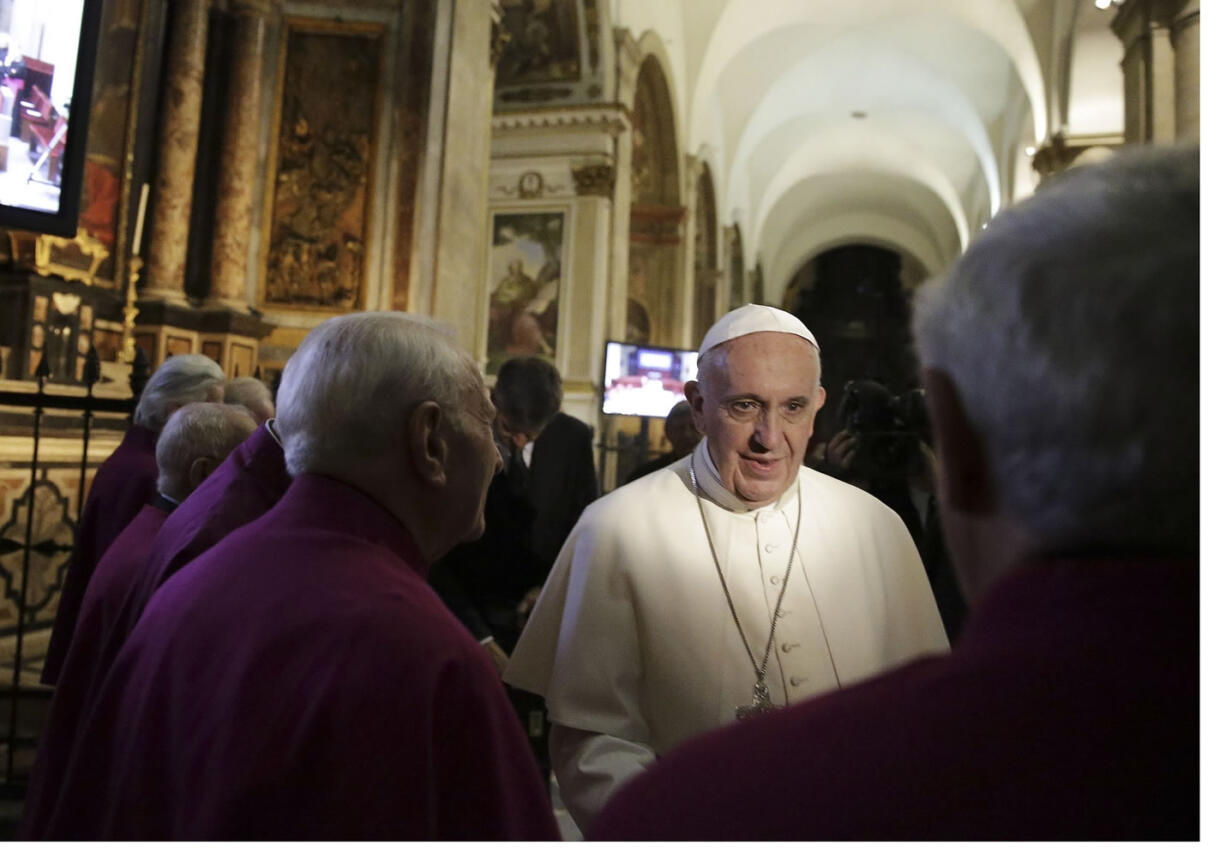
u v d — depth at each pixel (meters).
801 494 2.01
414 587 1.18
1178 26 8.20
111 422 6.35
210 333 7.78
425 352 1.32
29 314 6.32
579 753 1.75
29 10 3.77
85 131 3.91
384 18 8.53
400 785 1.00
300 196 8.48
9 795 3.51
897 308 39.22
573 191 13.95
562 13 13.33
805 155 28.47
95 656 2.05
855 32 20.16
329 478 1.28
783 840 0.62
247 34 8.22
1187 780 0.55
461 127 8.48
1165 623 0.58
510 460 3.52
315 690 1.04
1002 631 0.63
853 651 1.87
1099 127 14.07
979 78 20.70
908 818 0.59
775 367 1.85
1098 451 0.59
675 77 17.36
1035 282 0.62
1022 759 0.57
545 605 2.02
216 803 1.01
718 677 1.84
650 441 16.25
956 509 0.70
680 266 18.06
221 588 1.19
